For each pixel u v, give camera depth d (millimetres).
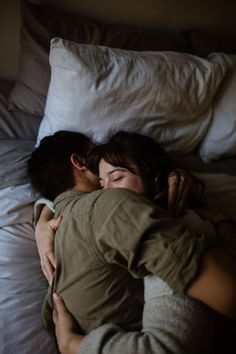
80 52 1029
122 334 644
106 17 1647
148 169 883
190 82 1146
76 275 730
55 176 980
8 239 997
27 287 885
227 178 1186
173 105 1137
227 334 716
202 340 606
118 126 1104
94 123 1087
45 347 774
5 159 1151
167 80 1109
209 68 1187
